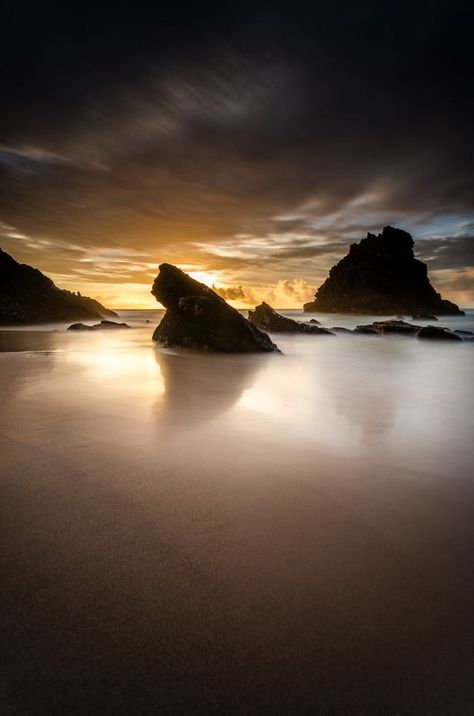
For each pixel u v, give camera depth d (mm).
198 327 14711
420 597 2072
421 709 1516
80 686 1551
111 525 2703
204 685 1581
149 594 2053
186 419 5391
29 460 3816
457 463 3945
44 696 1507
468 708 1521
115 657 1681
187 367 10789
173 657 1693
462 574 2262
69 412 5605
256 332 15188
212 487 3316
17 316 28484
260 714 1480
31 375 8797
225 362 12125
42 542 2488
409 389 8250
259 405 6402
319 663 1688
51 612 1912
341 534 2652
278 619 1909
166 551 2424
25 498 3057
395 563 2354
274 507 3000
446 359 13766
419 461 3984
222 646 1752
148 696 1526
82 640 1757
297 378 9484
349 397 7285
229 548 2473
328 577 2215
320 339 21672
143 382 8180
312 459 3992
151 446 4273
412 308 69375
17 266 31594
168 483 3373
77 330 25641
